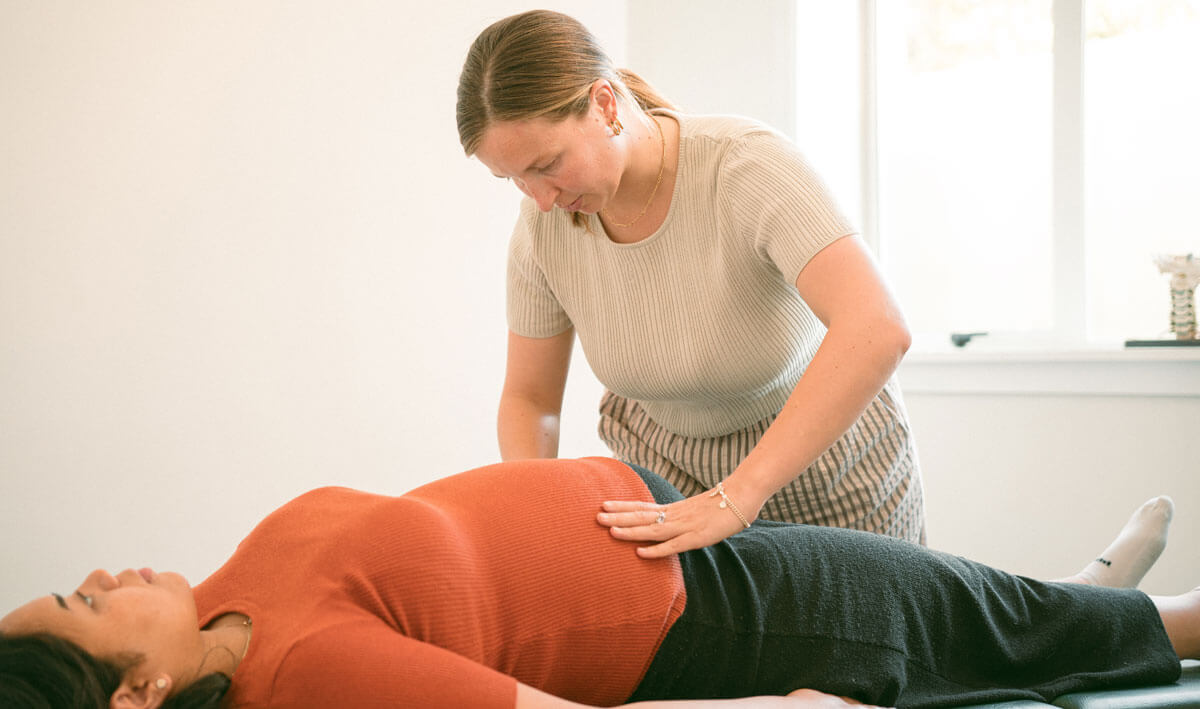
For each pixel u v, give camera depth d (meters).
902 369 3.14
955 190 3.27
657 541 1.41
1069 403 2.91
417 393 3.10
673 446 1.92
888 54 3.36
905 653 1.47
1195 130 2.88
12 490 2.56
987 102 3.20
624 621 1.36
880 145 3.37
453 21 3.15
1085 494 2.90
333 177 2.94
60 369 2.61
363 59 2.98
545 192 1.52
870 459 1.84
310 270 2.91
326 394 2.94
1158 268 2.79
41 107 2.59
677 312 1.69
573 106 1.46
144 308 2.70
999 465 3.02
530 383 2.00
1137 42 2.95
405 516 1.29
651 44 3.42
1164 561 2.79
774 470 1.42
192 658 1.18
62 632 1.12
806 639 1.43
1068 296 3.04
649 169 1.62
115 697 1.12
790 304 1.67
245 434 2.82
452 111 3.15
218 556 2.80
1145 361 2.76
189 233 2.75
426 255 3.10
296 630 1.17
